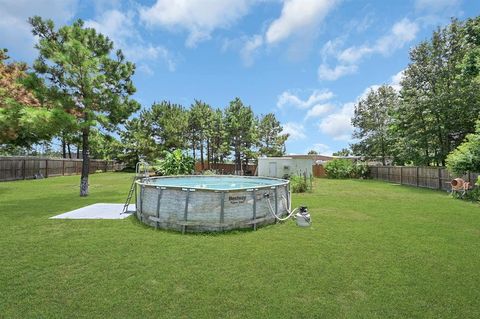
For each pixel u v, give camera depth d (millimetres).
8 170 20781
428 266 4492
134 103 13977
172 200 6684
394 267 4441
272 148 39469
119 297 3422
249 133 35125
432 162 21000
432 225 7262
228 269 4312
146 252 5031
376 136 31469
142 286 3721
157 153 34594
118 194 13109
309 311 3168
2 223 7102
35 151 41812
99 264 4449
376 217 8305
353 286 3783
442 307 3283
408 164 26766
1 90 11602
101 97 12836
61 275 4031
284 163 27375
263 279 3975
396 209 9680
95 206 9656
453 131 19656
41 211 8727
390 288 3734
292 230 6754
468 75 14469
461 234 6383
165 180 12695
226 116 35719
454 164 12852
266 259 4746
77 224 7066
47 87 12109
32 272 4121
